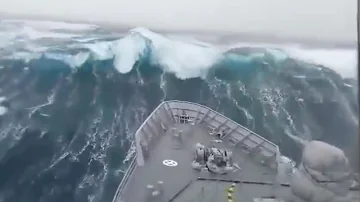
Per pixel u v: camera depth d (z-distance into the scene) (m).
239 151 14.60
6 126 25.16
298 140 24.44
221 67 34.47
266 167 13.20
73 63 33.69
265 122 27.05
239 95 30.66
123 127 26.16
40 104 28.05
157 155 14.23
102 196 19.91
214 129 16.53
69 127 25.69
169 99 30.34
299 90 30.09
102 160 22.69
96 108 28.17
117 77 32.69
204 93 31.38
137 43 36.59
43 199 19.53
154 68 34.38
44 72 32.41
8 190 19.97
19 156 22.59
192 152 14.45
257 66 34.16
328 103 27.58
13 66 32.75
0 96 28.67
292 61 33.91
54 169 21.70
